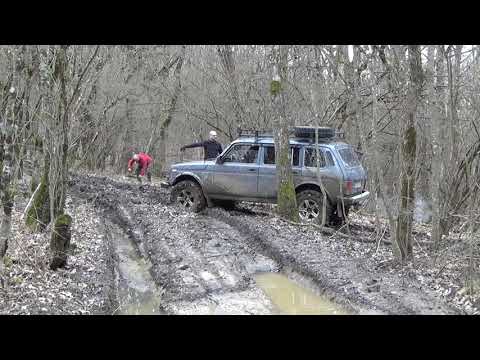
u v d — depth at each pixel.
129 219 12.50
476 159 10.02
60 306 6.96
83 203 13.77
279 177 12.33
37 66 8.34
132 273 9.41
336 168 12.16
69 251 8.58
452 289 7.98
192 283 8.41
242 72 18.38
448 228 9.93
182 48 22.61
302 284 8.92
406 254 9.46
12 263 8.00
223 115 19.44
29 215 9.78
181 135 27.64
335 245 10.81
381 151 14.22
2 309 6.61
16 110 8.24
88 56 9.74
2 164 7.15
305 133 12.69
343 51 12.91
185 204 13.63
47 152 9.49
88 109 15.27
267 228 11.48
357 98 9.95
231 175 13.17
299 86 17.09
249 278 8.97
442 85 9.96
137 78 23.39
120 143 26.25
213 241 10.83
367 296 7.86
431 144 10.33
